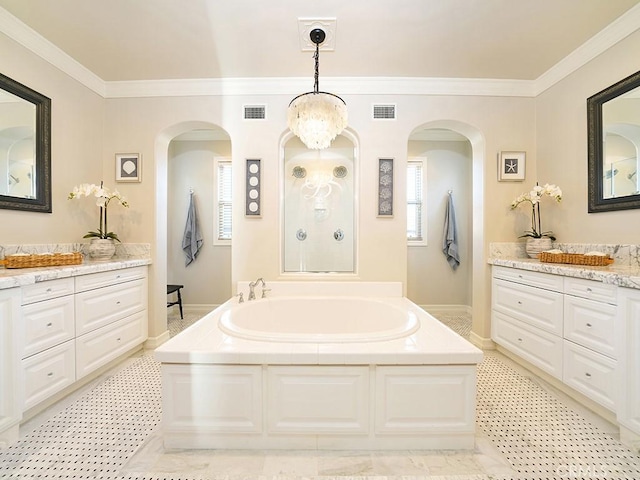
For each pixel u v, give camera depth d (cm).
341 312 246
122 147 276
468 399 143
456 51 231
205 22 200
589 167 220
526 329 223
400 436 144
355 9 189
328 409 143
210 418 144
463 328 335
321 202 291
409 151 400
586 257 202
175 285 396
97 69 254
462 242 400
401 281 271
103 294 215
